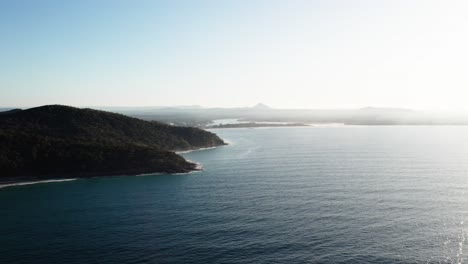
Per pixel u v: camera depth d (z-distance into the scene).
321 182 146.38
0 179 158.38
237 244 85.88
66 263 78.75
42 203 124.25
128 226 99.31
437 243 85.00
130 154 181.62
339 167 181.62
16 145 173.88
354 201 117.94
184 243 87.12
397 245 84.12
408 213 105.56
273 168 181.50
